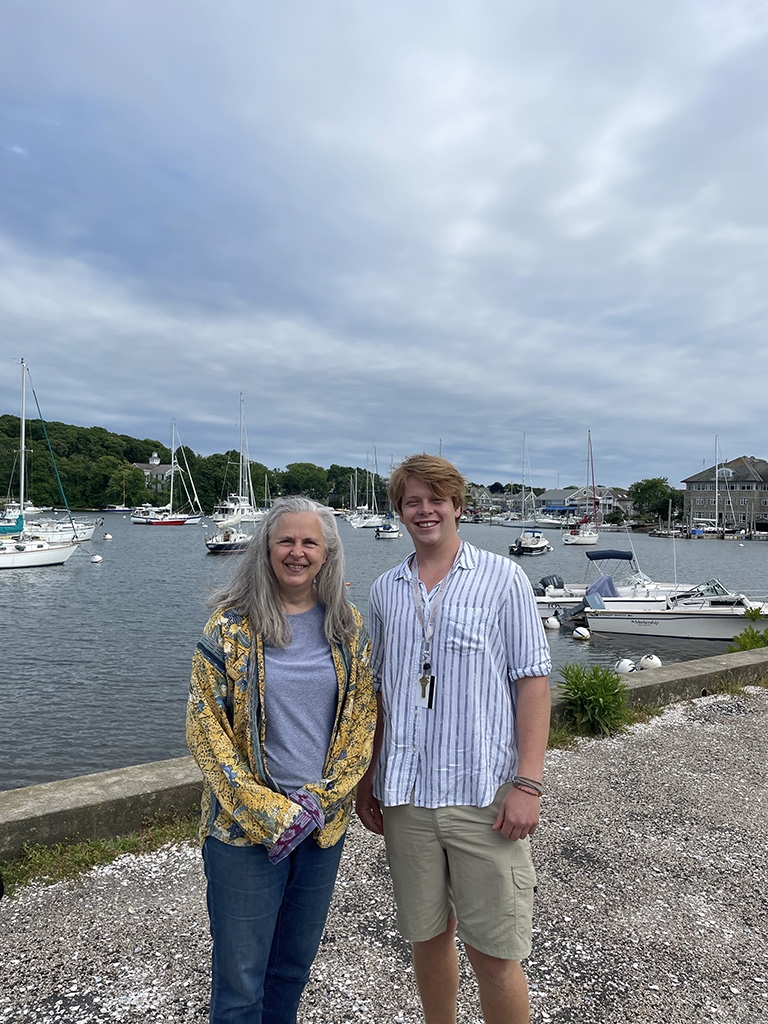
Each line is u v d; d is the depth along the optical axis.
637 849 3.60
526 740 2.01
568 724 5.62
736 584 37.81
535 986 2.54
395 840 2.08
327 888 1.95
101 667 15.42
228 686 1.85
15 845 3.21
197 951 2.63
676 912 3.04
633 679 6.48
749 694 6.79
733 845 3.67
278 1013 1.99
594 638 19.28
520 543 59.81
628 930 2.89
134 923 2.80
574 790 4.38
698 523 106.44
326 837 1.88
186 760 4.00
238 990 1.79
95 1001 2.37
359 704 1.98
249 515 71.31
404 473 2.15
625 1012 2.41
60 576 36.16
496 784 2.00
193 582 33.25
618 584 23.06
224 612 1.89
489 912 1.97
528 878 2.02
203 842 1.88
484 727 2.02
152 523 92.62
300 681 1.89
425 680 2.05
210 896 1.86
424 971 2.16
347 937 2.76
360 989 2.47
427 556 2.18
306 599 2.01
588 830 3.81
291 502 1.96
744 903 3.12
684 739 5.42
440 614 2.05
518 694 2.07
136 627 20.77
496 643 2.05
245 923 1.79
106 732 10.94
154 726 11.24
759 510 107.25
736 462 113.88
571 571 44.88
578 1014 2.40
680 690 6.57
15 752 10.06
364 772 1.95
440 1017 2.18
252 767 1.83
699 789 4.42
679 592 20.30
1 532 47.78
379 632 2.19
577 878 3.30
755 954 2.76
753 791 4.41
